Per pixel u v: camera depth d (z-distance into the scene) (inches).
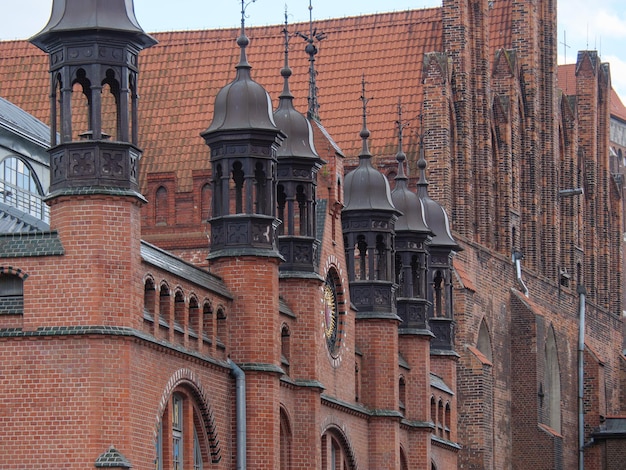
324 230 5088.6
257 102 4534.9
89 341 3759.8
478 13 7219.5
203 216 6368.1
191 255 6053.2
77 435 3740.2
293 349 4808.1
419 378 5797.2
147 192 6417.3
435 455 6043.3
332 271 5172.2
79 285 3786.9
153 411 3922.2
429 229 5871.1
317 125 5216.5
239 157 4503.0
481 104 7214.6
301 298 4825.3
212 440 4301.2
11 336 3777.1
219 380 4350.4
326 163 5162.4
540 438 7391.7
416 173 6692.9
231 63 6963.6
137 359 3836.1
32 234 3836.1
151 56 6993.1
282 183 4857.3
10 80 6939.0
